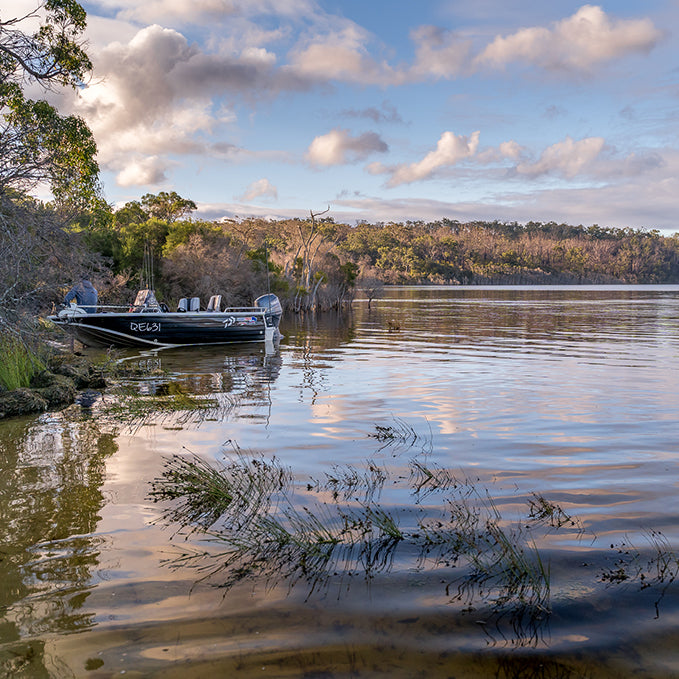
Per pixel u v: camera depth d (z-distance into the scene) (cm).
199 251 3756
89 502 538
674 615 345
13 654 310
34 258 1023
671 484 591
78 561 420
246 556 427
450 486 583
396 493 561
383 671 295
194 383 1267
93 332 1867
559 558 421
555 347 2033
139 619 344
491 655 308
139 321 1900
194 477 592
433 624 337
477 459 681
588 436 791
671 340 2275
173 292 3612
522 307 5269
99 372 1313
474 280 17350
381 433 806
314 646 316
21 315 1010
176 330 1969
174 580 391
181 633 329
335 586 382
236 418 902
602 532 469
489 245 18975
